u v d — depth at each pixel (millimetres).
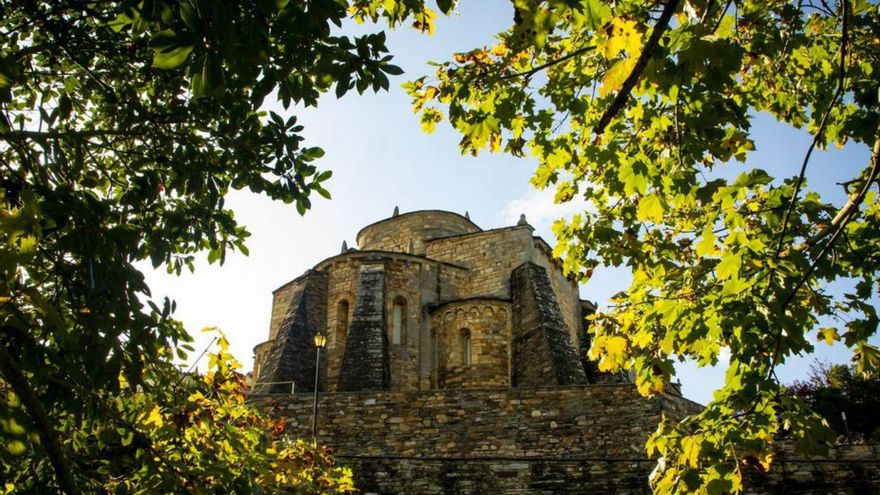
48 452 5047
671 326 7012
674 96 5488
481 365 24734
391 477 15492
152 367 7422
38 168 5848
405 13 6711
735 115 6051
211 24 4320
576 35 7020
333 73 5703
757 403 6320
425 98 6855
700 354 7484
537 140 7566
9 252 4555
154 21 4895
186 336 7219
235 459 8070
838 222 6512
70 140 6383
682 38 4934
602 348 8195
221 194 8047
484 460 15445
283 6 4719
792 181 7664
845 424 21062
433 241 30391
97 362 5676
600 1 4715
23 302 5926
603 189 8391
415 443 17094
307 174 7543
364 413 17656
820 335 7406
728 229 6750
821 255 6035
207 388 8609
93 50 7262
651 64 4867
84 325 5664
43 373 5555
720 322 6543
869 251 6852
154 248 7414
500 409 17141
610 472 14852
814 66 8234
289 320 26875
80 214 5801
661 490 6656
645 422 16188
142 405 7797
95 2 6387
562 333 24672
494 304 25953
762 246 6727
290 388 24656
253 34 4707
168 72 7574
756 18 7082
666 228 8883
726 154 6578
